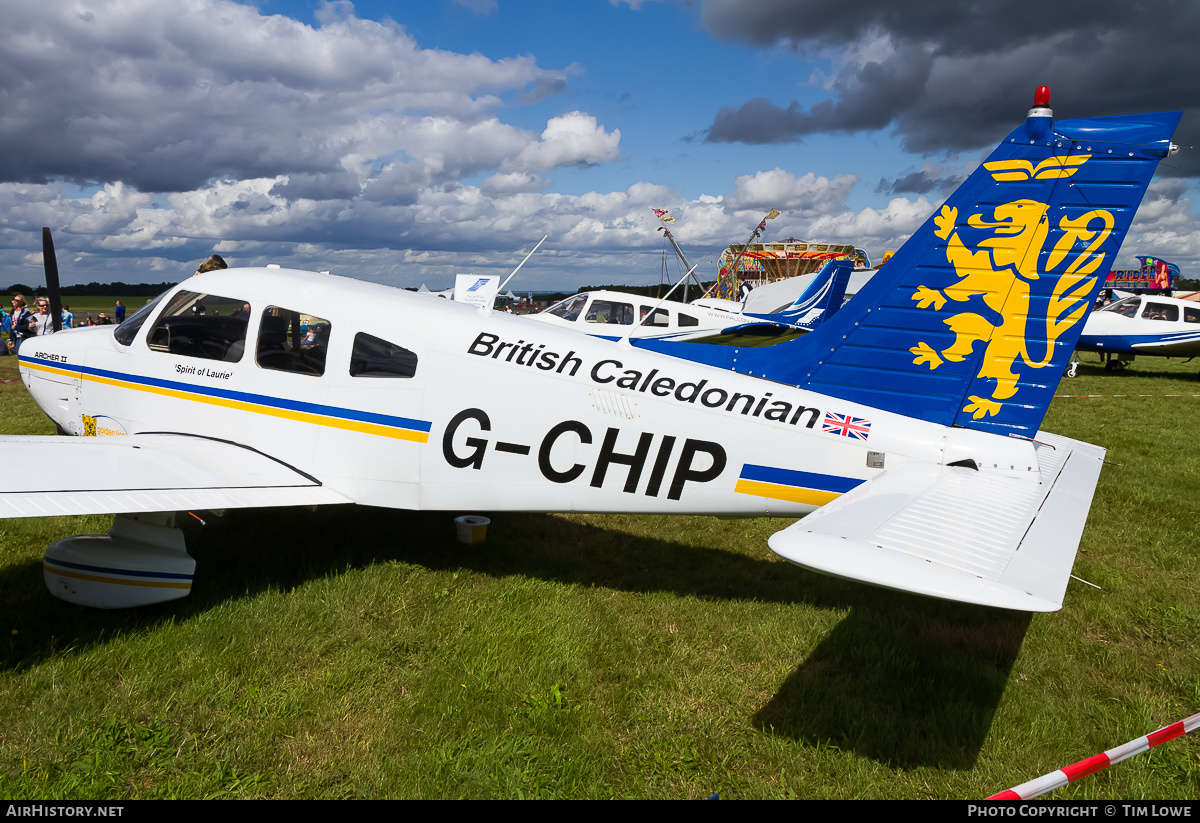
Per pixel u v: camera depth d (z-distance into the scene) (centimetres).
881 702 293
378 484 412
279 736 260
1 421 799
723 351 405
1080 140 325
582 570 434
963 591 190
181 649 315
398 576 405
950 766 254
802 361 383
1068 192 329
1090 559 468
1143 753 259
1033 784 223
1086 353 2553
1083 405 1220
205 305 445
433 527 504
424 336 403
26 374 523
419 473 406
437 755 249
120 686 286
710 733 271
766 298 2178
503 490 398
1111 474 696
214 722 265
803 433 359
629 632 353
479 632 342
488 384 394
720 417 368
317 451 416
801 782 244
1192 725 244
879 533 234
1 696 276
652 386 379
